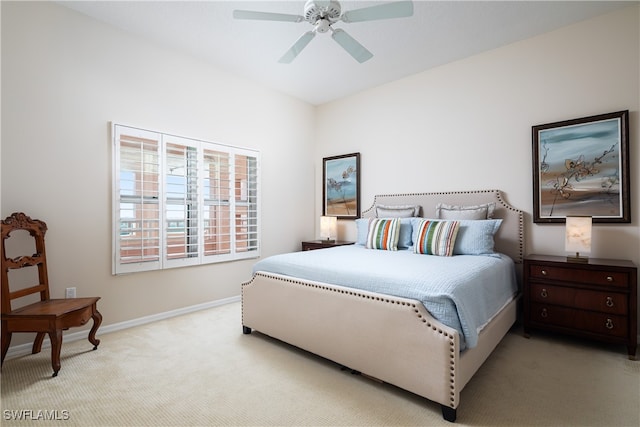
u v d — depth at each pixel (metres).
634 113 2.57
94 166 2.72
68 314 2.12
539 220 2.96
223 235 3.65
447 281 1.80
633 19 2.56
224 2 2.52
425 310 1.71
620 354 2.34
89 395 1.80
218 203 3.64
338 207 4.64
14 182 2.34
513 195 3.15
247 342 2.57
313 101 4.78
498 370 2.10
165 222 3.15
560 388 1.88
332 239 4.59
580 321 2.44
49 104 2.49
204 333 2.77
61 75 2.55
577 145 2.78
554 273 2.55
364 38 3.01
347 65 3.59
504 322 2.40
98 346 2.47
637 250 2.55
